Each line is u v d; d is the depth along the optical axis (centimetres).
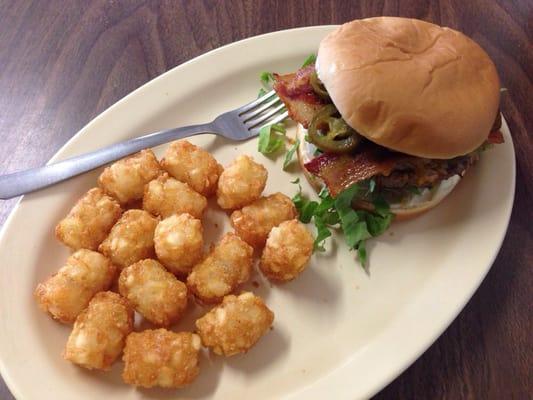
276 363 25
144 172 29
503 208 29
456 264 28
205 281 26
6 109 35
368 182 28
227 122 33
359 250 28
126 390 24
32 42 38
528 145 33
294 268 27
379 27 28
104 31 39
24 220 28
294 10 39
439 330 25
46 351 25
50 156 33
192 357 24
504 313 27
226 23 39
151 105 33
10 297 26
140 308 26
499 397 25
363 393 23
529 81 36
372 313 27
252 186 29
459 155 26
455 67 26
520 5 40
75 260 26
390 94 25
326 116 28
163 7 40
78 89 36
